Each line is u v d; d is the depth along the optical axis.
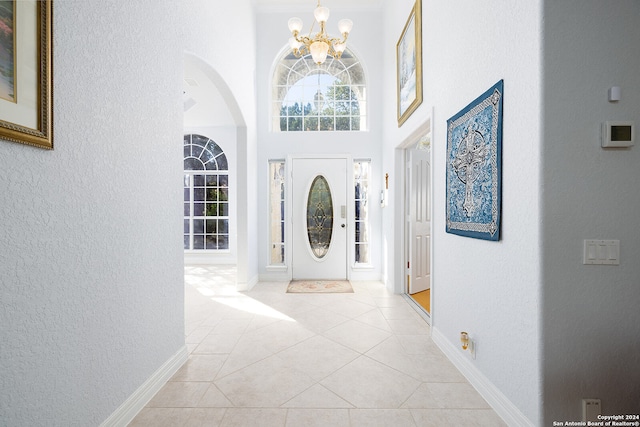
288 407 1.71
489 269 1.73
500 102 1.59
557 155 1.33
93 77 1.40
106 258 1.48
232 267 5.88
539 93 1.33
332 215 4.75
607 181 1.32
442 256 2.40
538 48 1.33
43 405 1.15
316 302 3.62
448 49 2.25
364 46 4.67
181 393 1.84
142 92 1.78
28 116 1.08
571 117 1.32
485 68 1.76
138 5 1.74
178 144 2.20
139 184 1.75
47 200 1.17
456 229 2.10
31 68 1.09
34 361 1.12
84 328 1.35
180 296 2.20
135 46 1.72
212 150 6.31
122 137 1.61
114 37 1.54
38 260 1.13
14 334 1.05
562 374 1.33
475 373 1.88
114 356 1.53
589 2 1.31
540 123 1.33
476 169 1.83
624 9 1.31
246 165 4.12
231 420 1.61
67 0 1.26
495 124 1.64
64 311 1.25
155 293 1.90
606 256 1.32
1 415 1.01
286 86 4.88
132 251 1.68
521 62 1.45
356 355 2.31
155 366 1.88
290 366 2.15
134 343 1.69
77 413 1.30
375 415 1.64
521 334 1.46
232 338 2.62
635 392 1.32
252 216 4.37
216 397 1.80
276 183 4.84
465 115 1.97
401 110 3.49
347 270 4.74
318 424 1.57
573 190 1.33
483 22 1.77
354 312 3.27
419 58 2.79
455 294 2.17
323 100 4.88
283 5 4.58
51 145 1.16
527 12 1.40
